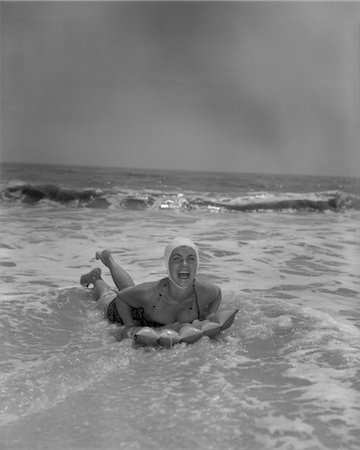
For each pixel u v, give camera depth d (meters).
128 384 2.72
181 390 2.64
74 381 2.73
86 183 18.20
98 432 2.24
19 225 9.10
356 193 16.72
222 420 2.33
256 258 6.68
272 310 4.05
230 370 2.90
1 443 2.16
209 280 5.41
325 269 6.14
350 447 2.12
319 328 3.62
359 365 2.96
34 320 3.83
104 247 7.14
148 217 10.94
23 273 5.58
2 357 3.13
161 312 3.61
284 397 2.56
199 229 9.22
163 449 2.10
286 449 2.10
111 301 3.90
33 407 2.47
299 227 9.98
